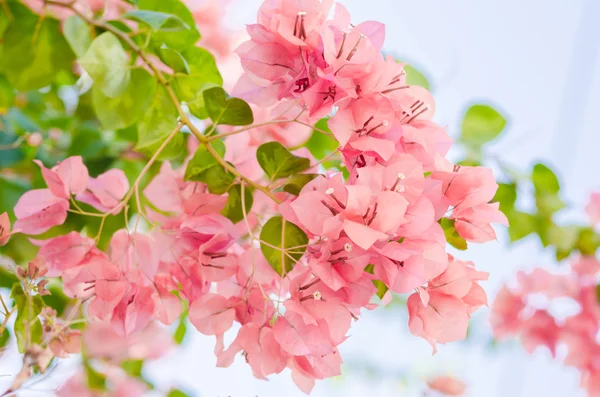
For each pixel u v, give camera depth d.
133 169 1.27
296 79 1.04
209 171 1.09
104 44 1.08
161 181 1.09
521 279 1.65
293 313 1.03
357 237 0.99
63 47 1.13
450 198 1.07
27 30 1.12
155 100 1.12
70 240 1.08
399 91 1.05
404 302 1.93
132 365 1.38
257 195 1.12
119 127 1.11
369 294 1.02
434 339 1.05
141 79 1.11
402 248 1.00
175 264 1.08
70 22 1.09
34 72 1.13
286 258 1.07
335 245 1.01
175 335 1.40
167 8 1.15
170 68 1.14
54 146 1.33
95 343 1.29
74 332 1.08
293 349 1.02
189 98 1.14
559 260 1.47
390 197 1.00
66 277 1.09
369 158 1.04
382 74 1.03
